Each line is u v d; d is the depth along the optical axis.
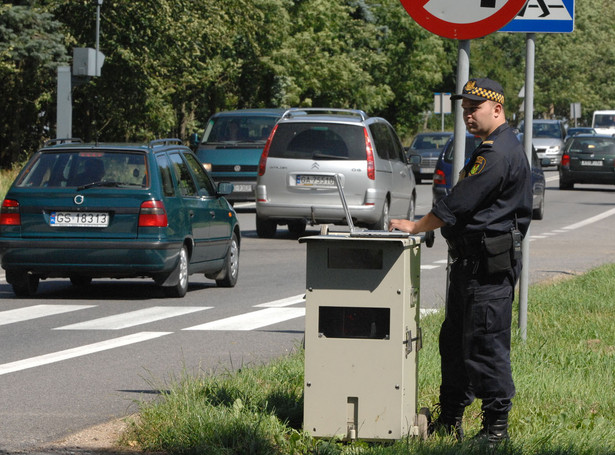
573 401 18.17
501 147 14.57
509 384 14.77
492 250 14.52
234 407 16.14
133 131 108.00
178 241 33.53
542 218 70.62
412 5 17.58
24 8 78.81
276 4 118.06
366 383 14.41
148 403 17.41
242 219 66.69
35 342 25.92
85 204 32.72
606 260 45.75
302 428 15.14
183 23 95.81
